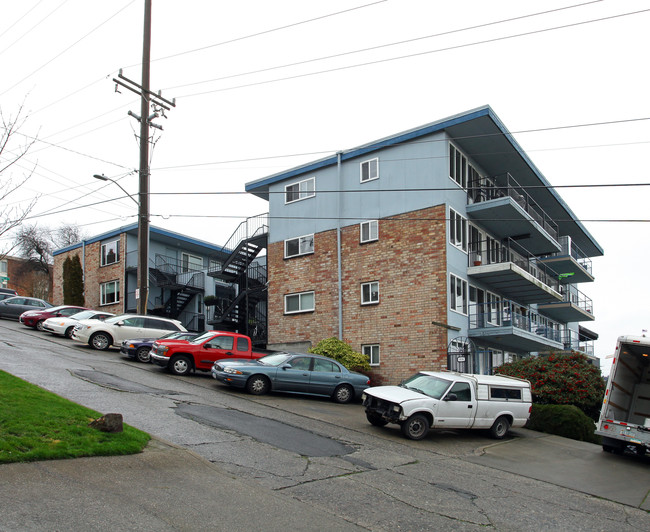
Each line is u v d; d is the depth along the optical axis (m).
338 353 23.14
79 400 12.85
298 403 17.69
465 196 25.22
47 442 8.64
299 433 13.07
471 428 15.29
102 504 7.06
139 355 21.86
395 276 24.09
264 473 9.52
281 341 27.28
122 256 37.56
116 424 9.80
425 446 13.72
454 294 23.45
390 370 23.53
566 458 14.11
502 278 25.69
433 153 24.00
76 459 8.44
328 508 8.23
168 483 8.23
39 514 6.46
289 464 10.27
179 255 41.69
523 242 30.61
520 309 31.52
